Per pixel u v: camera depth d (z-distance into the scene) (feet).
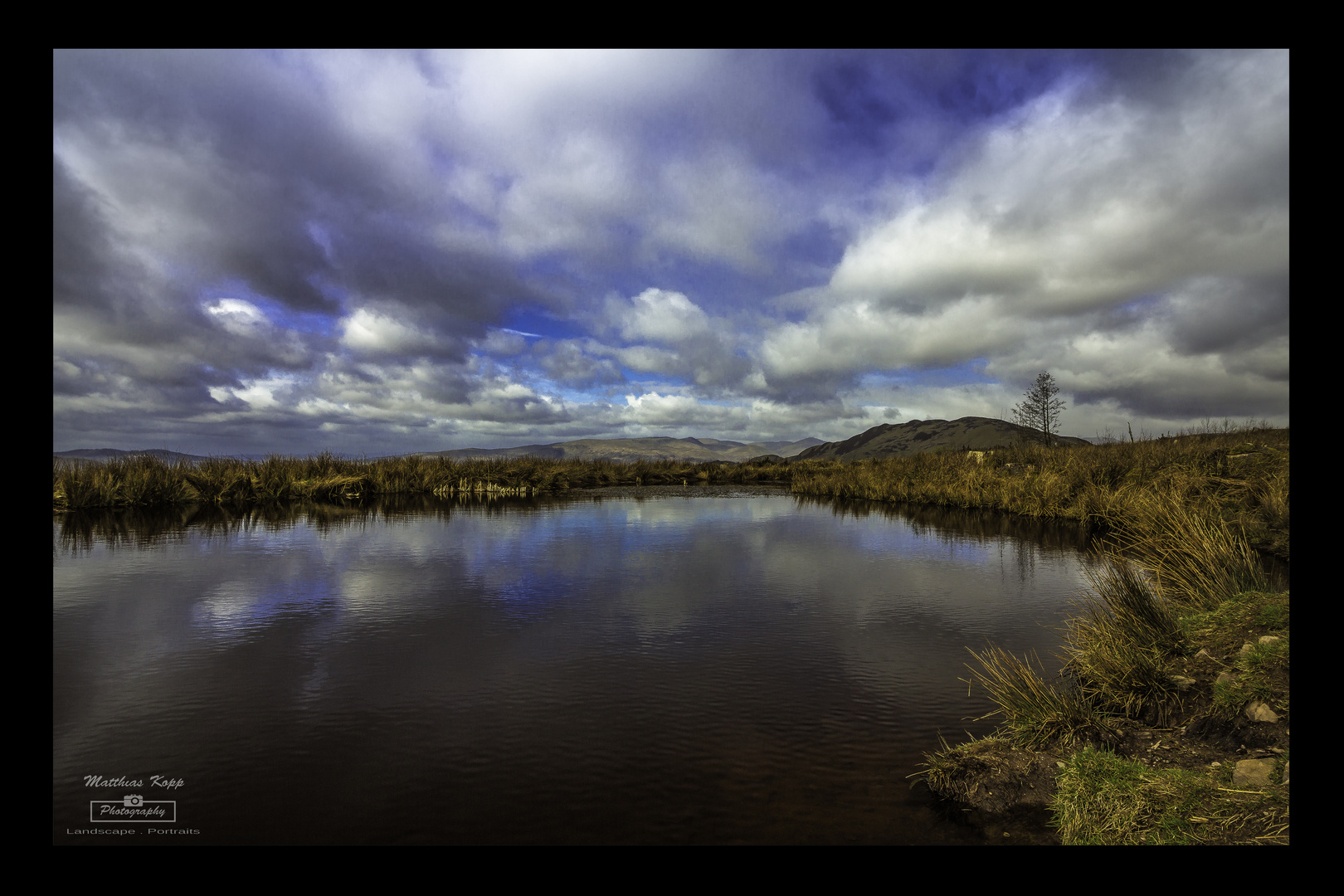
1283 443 42.55
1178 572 17.93
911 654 16.35
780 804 9.59
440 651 16.52
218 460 62.18
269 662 15.62
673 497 70.95
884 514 50.85
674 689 14.05
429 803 9.59
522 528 40.91
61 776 10.29
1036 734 11.12
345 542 34.40
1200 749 10.44
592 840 8.72
